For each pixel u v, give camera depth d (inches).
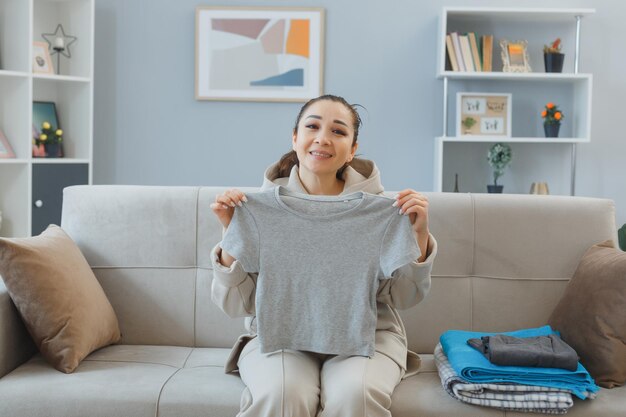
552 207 93.3
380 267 76.6
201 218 94.4
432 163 173.8
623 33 171.3
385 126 173.5
